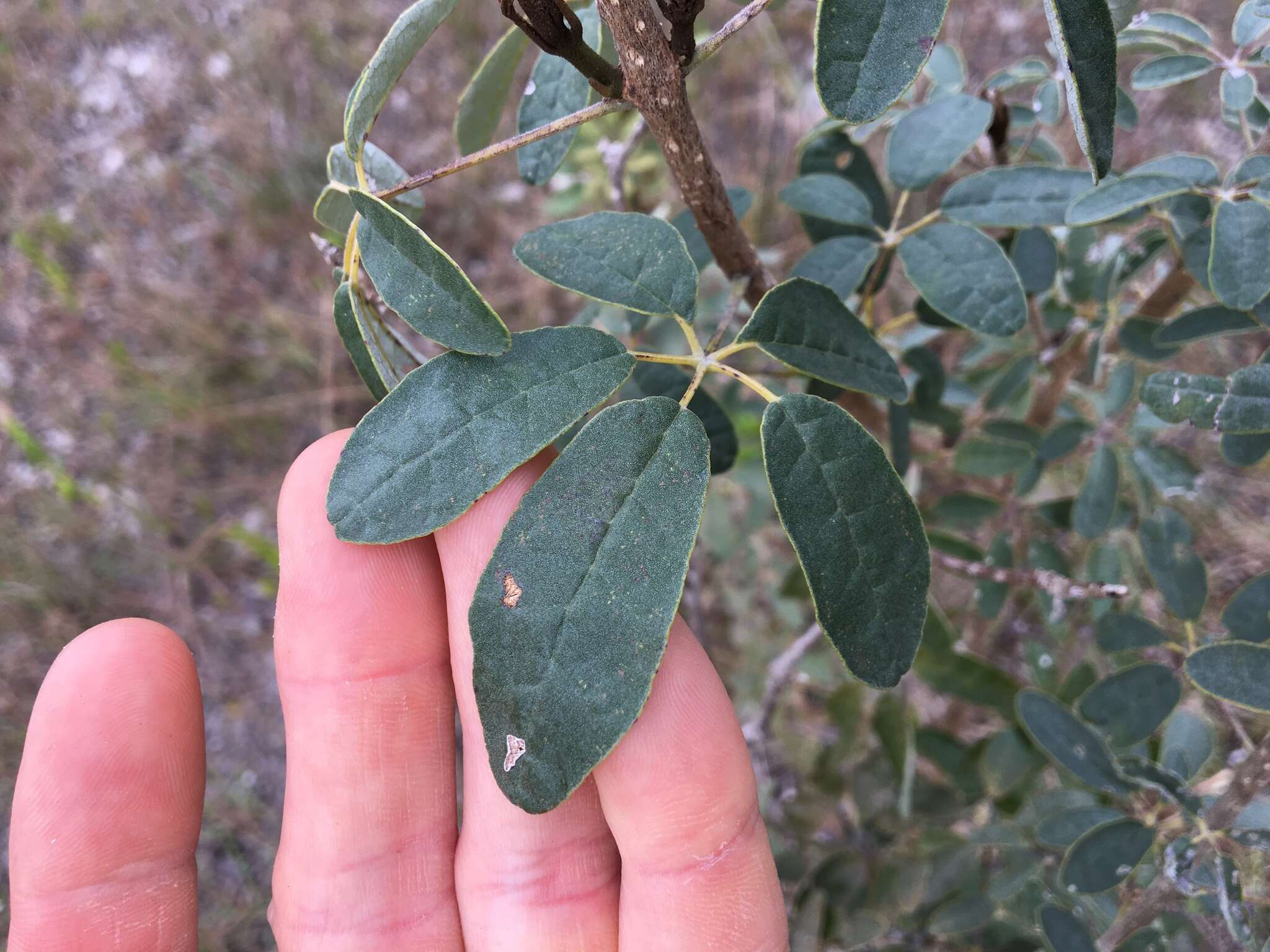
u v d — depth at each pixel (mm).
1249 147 134
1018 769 187
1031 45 372
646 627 95
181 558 359
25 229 422
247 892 308
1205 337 137
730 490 281
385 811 156
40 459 355
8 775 323
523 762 96
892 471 99
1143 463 171
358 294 113
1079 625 225
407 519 101
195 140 432
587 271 112
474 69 418
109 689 144
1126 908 159
